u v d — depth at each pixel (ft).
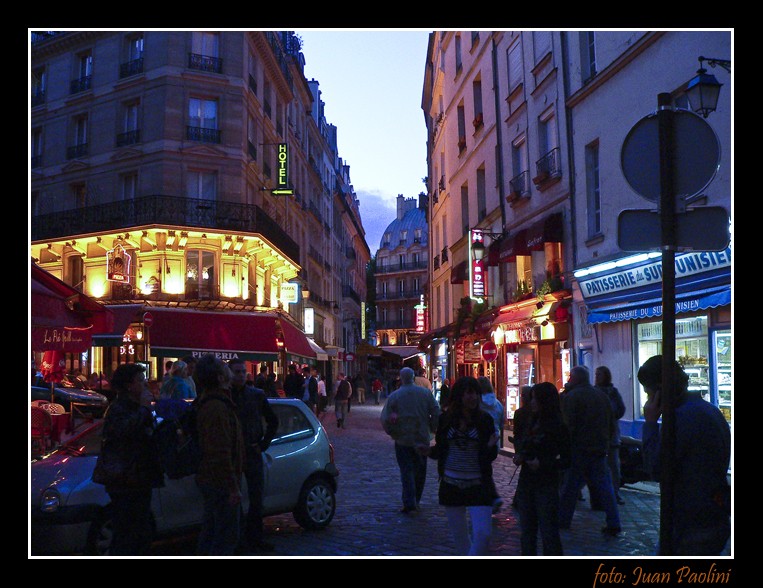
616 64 50.60
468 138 93.09
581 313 56.75
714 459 13.14
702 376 41.55
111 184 95.25
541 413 19.39
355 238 263.08
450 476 18.65
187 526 22.61
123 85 95.45
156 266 90.02
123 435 17.69
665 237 13.99
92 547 20.53
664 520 13.16
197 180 93.81
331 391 172.24
